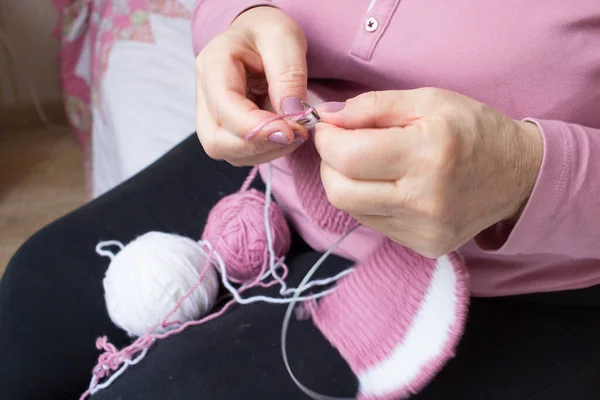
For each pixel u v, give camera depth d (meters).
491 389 0.55
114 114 1.12
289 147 0.47
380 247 0.56
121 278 0.61
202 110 0.53
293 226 0.72
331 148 0.38
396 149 0.36
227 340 0.57
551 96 0.48
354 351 0.55
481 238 0.48
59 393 0.62
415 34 0.52
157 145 1.03
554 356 0.57
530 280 0.56
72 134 1.68
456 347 0.56
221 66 0.51
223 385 0.53
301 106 0.46
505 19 0.48
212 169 0.77
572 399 0.57
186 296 0.61
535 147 0.41
